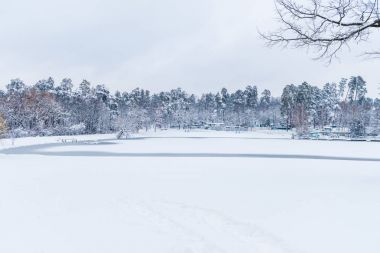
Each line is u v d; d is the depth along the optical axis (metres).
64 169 20.70
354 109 124.12
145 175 17.31
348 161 28.64
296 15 11.42
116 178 16.19
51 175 17.62
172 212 9.39
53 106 110.50
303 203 9.60
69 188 13.43
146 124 153.12
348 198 10.00
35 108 103.19
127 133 95.94
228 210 9.30
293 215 8.45
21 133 89.88
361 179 14.28
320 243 6.58
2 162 26.41
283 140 84.00
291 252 6.26
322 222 7.77
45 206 10.35
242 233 7.42
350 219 7.89
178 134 125.12
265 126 173.62
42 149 48.66
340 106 139.00
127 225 8.30
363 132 107.94
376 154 40.91
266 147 53.16
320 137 100.62
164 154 37.81
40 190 13.03
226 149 47.34
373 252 6.10
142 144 61.28
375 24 11.18
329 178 14.91
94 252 6.62
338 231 7.14
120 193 12.23
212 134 125.62
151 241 7.14
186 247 6.75
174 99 192.88
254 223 7.99
